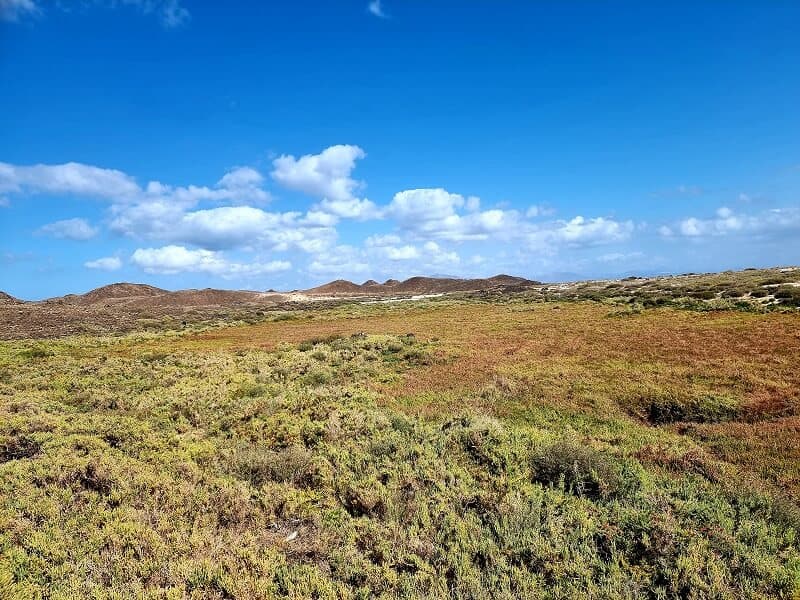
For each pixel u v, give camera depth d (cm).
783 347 2098
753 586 612
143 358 3084
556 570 644
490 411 1555
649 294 5231
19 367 2753
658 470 1023
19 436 1195
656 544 683
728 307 3600
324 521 808
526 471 959
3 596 586
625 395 1593
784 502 845
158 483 909
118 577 641
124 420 1426
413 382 2027
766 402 1423
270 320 6719
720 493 902
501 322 4091
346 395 1795
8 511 786
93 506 841
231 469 1025
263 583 615
